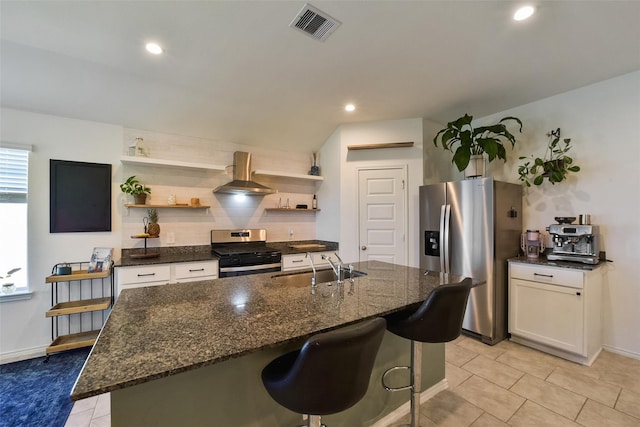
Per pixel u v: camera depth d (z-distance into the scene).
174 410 1.08
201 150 3.60
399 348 1.86
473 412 1.87
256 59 2.35
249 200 3.93
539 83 2.79
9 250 2.63
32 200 2.68
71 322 2.79
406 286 1.78
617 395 2.03
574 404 1.94
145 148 3.24
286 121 3.60
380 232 3.78
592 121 2.82
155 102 2.92
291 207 4.27
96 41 2.09
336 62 2.41
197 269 3.00
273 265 3.41
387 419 1.78
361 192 3.84
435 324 1.43
